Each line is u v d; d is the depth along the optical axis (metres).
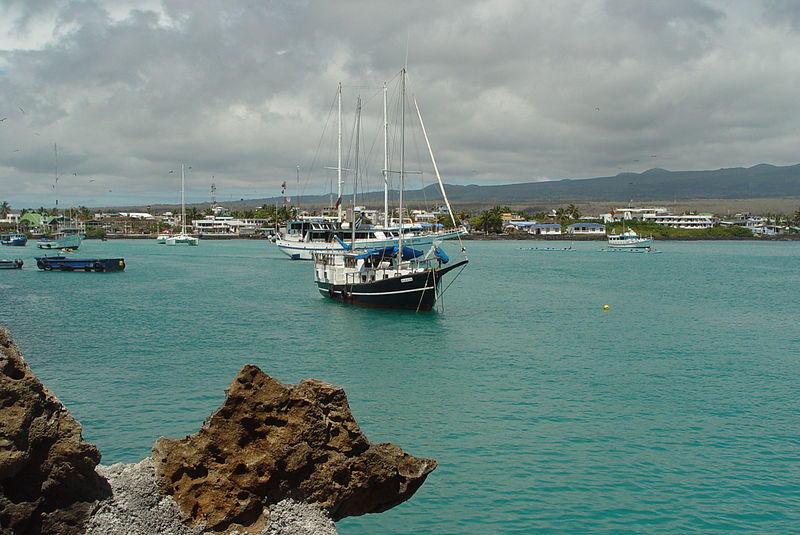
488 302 71.56
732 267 132.75
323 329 52.25
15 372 10.77
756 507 20.64
